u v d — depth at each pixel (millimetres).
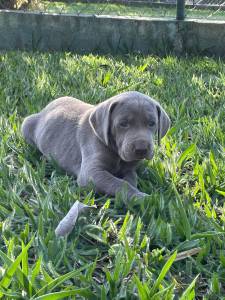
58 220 588
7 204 625
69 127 756
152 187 686
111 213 622
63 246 524
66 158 747
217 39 1482
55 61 1320
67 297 462
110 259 539
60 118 775
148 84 1135
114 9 2033
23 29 1539
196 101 1029
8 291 448
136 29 1501
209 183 696
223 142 813
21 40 1549
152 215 600
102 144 700
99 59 1352
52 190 650
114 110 682
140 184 710
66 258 511
